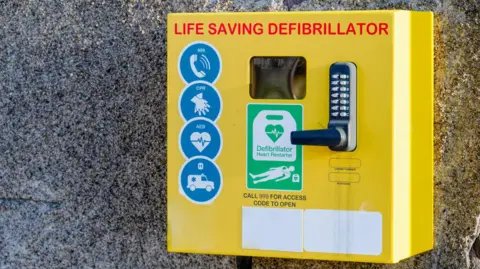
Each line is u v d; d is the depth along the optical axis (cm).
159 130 194
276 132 171
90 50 197
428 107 177
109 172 197
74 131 199
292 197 170
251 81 172
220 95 172
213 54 172
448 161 181
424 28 175
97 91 197
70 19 197
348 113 166
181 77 174
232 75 172
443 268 183
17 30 200
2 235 205
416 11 175
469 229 181
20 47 201
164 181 194
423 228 177
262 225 172
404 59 168
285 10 187
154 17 193
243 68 171
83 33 197
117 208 197
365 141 166
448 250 182
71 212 200
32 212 203
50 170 201
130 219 197
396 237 167
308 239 170
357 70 166
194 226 175
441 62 181
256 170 172
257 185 172
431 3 180
